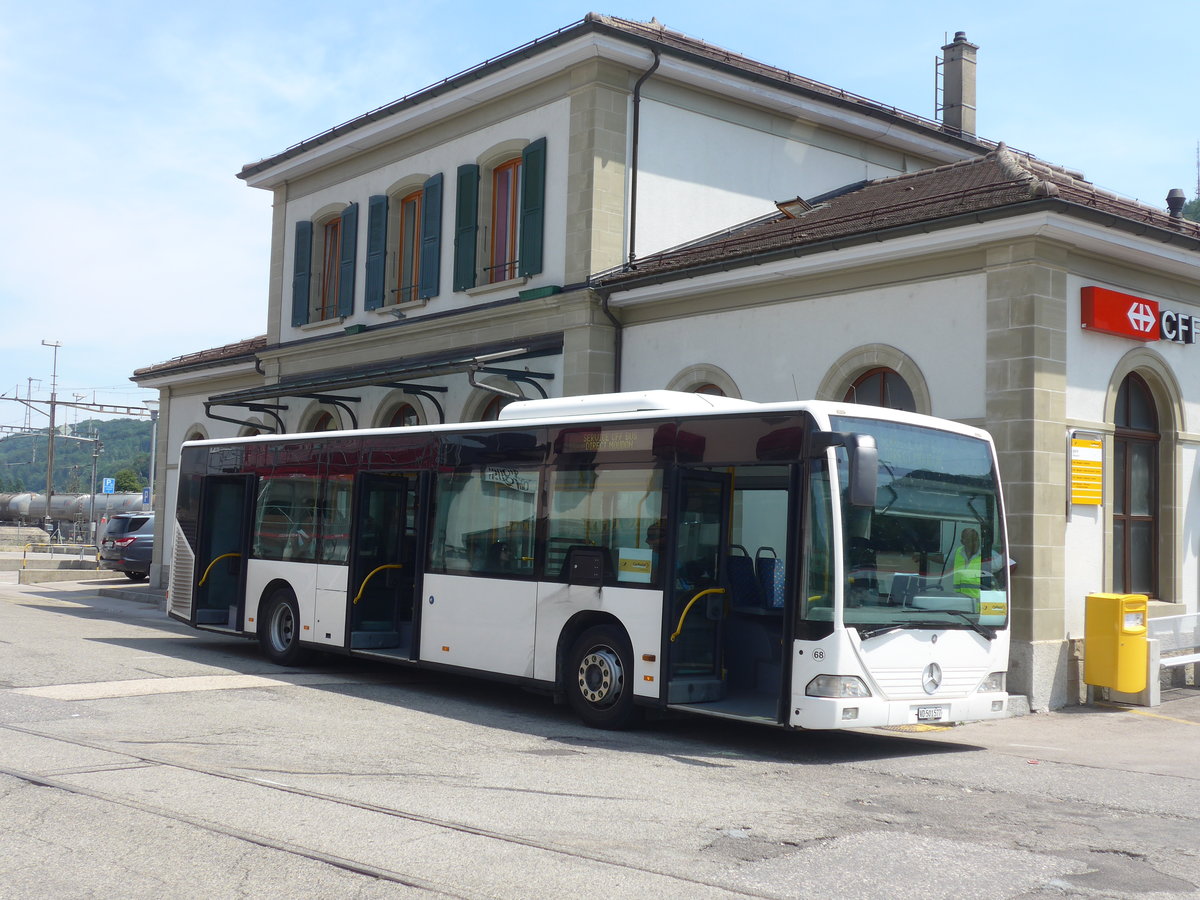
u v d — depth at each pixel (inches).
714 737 430.6
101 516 2901.1
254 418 1047.0
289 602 598.5
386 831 267.9
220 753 354.6
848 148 849.5
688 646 422.3
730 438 411.8
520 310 749.9
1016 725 475.8
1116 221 513.7
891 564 398.3
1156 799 337.4
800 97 792.9
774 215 797.9
